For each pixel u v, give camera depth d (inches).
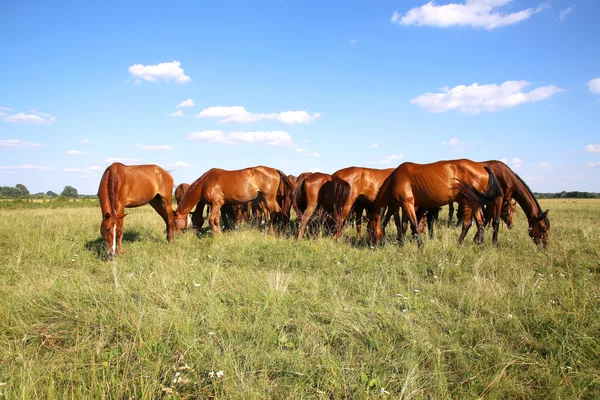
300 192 398.6
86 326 148.9
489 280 209.2
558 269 241.3
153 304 174.1
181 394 108.7
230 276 224.5
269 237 352.5
